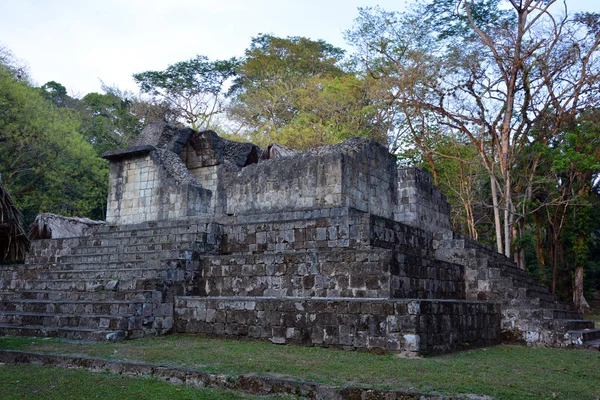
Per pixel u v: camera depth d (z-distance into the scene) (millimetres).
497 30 22766
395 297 10180
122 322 9852
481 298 13664
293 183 14539
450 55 23734
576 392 5832
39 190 33438
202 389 6023
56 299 11844
